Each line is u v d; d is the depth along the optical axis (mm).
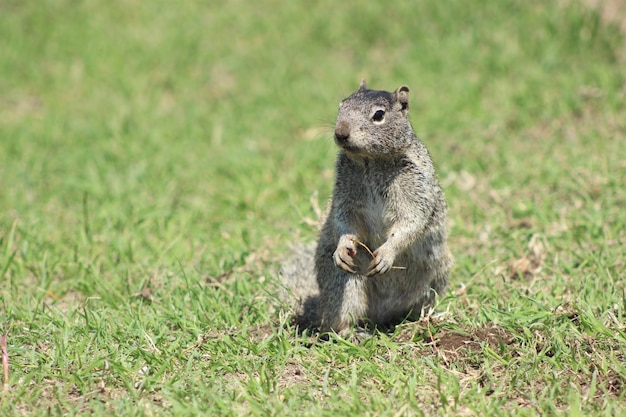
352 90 17953
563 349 7980
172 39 21438
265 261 11117
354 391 7316
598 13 18312
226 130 16734
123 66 20312
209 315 9367
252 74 19641
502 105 16156
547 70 17078
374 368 7855
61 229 12570
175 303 9656
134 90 19188
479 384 7723
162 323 9172
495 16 19391
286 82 18797
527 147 14539
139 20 22734
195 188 14242
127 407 7230
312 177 14266
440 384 7512
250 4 23047
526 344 8320
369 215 9328
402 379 7613
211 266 11008
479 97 16609
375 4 21266
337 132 8734
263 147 16062
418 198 9109
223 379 7836
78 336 8828
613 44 17375
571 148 13992
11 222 12758
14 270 10969
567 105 15461
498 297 9578
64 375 7867
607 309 8836
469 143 14977
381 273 8844
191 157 15641
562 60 17359
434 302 9617
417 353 8336
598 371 7672
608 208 11836
